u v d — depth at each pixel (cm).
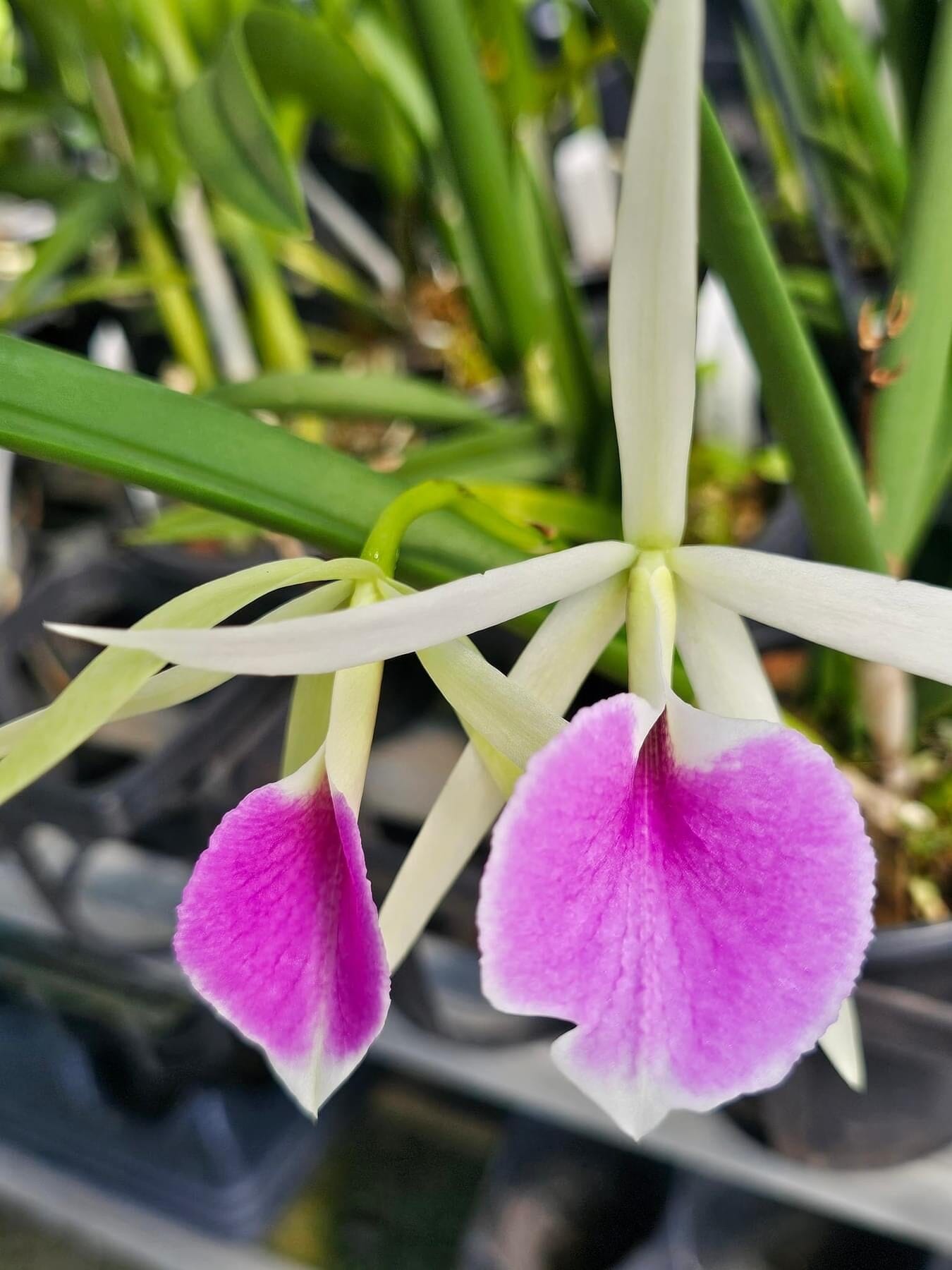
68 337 35
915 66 17
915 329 16
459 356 36
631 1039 10
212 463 14
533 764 10
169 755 24
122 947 28
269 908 11
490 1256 32
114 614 32
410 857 13
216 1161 36
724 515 29
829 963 10
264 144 17
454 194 26
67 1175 37
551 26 42
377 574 11
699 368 28
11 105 32
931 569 25
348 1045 10
